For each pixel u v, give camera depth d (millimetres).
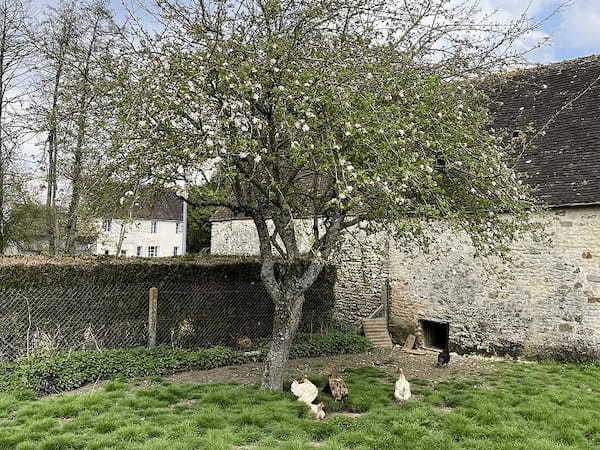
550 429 6855
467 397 8289
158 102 6953
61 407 7156
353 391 8609
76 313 10109
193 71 6988
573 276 11156
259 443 6160
